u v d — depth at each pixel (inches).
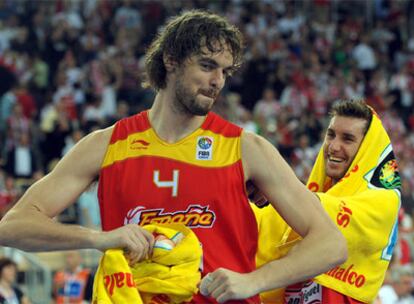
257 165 288.2
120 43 1815.9
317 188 370.6
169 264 276.1
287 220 287.9
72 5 1897.1
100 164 292.2
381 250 341.1
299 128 1547.7
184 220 283.4
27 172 1339.8
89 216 1128.2
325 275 331.9
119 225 287.7
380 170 353.7
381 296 784.9
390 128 1670.8
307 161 1409.9
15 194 1175.0
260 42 1884.8
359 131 357.1
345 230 329.7
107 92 1612.9
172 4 1961.1
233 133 291.3
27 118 1509.6
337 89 1801.2
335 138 361.4
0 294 782.5
